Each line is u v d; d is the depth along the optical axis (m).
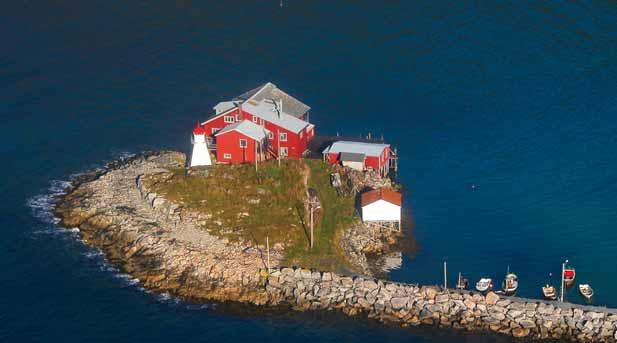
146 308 170.00
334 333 164.00
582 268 184.62
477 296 167.12
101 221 192.88
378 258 187.00
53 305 171.12
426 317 166.75
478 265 185.50
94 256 184.25
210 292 173.00
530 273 183.12
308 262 178.88
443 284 177.75
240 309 169.75
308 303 170.12
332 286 171.62
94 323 166.75
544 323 163.75
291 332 164.25
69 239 189.50
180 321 167.00
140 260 181.38
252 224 187.88
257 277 174.38
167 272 178.00
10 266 181.75
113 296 173.00
